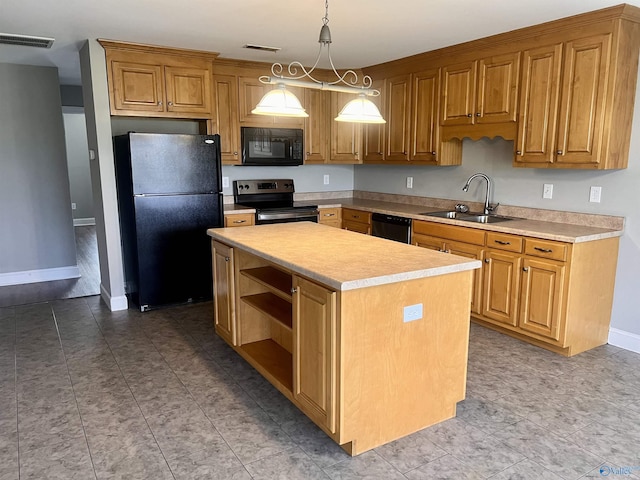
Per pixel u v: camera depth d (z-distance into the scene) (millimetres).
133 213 4098
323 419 2219
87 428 2434
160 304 4297
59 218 5438
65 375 3029
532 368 3098
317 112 5289
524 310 3412
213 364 3191
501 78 3701
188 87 4301
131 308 4375
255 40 3879
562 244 3121
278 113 2455
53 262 5473
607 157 3102
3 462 2158
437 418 2457
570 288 3125
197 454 2215
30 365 3178
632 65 3100
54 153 5309
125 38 3809
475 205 4398
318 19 3252
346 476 2053
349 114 2500
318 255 2480
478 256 3703
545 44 3367
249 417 2537
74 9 3051
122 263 4512
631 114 3189
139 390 2832
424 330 2303
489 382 2908
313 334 2221
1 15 3178
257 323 3254
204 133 4754
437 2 2875
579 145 3223
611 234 3273
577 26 3145
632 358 3254
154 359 3271
